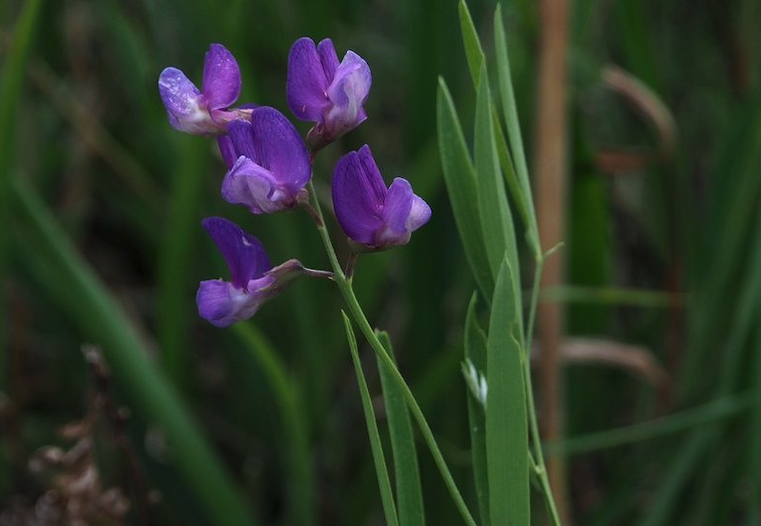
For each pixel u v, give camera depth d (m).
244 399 0.87
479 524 0.76
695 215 0.97
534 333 0.74
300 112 0.53
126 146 0.98
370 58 0.93
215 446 0.90
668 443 0.78
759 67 0.83
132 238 1.04
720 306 0.77
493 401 0.54
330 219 0.83
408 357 0.81
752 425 0.71
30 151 0.93
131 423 0.72
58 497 0.69
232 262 0.54
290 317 0.82
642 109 0.79
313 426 0.82
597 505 0.80
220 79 0.54
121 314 0.73
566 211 0.75
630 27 0.82
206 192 0.84
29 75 0.88
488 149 0.55
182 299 0.79
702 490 0.75
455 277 0.79
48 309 0.79
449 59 0.77
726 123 0.86
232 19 0.76
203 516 0.74
